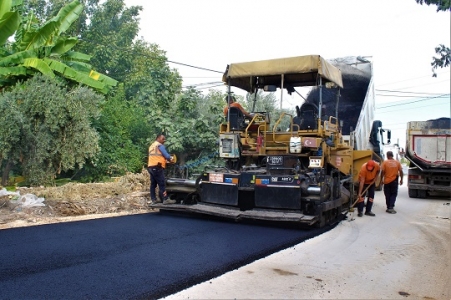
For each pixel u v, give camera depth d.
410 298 3.74
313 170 7.05
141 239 5.28
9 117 8.39
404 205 10.60
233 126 8.06
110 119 12.30
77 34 20.75
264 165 7.93
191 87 14.59
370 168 8.41
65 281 3.59
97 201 7.67
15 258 4.21
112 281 3.62
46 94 8.77
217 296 3.53
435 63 7.02
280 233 6.09
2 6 10.84
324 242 5.82
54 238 5.15
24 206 6.76
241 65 7.96
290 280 4.07
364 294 3.78
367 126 12.27
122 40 21.42
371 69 11.96
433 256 5.25
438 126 12.62
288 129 8.00
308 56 7.47
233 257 4.57
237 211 6.82
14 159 8.90
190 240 5.35
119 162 11.71
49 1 21.05
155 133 13.16
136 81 18.05
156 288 3.47
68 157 8.98
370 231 6.78
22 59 10.98
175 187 7.76
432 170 12.30
